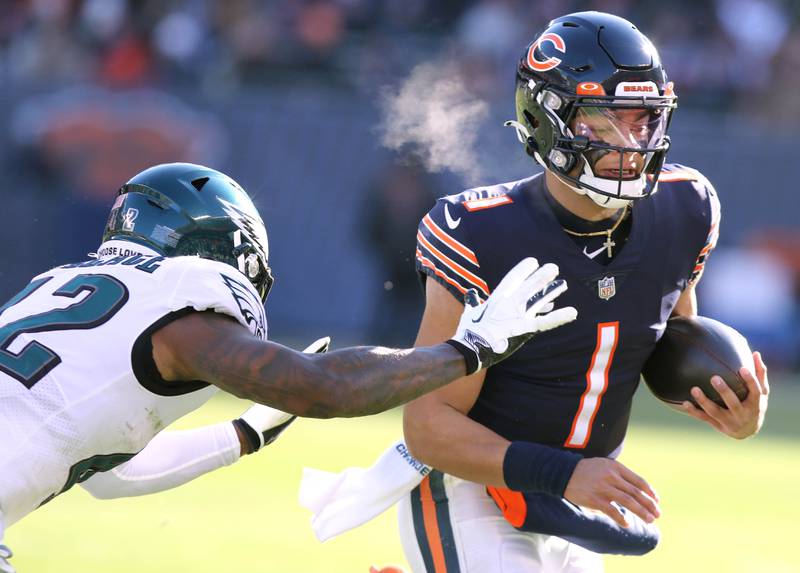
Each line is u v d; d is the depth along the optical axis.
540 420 11.67
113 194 41.12
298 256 42.03
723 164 41.75
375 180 40.00
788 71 45.47
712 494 24.22
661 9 46.28
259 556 18.56
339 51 45.00
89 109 41.19
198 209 10.69
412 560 12.30
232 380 9.31
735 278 40.75
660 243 11.64
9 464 9.50
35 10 45.41
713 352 11.57
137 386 9.66
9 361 9.67
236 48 44.91
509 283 9.84
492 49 44.34
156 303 9.65
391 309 40.59
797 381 39.53
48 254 41.03
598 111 11.03
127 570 17.41
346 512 12.37
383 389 9.38
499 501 11.60
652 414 33.66
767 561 19.53
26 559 17.81
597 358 11.53
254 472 24.55
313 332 41.94
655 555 19.81
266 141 41.97
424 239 11.69
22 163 41.09
